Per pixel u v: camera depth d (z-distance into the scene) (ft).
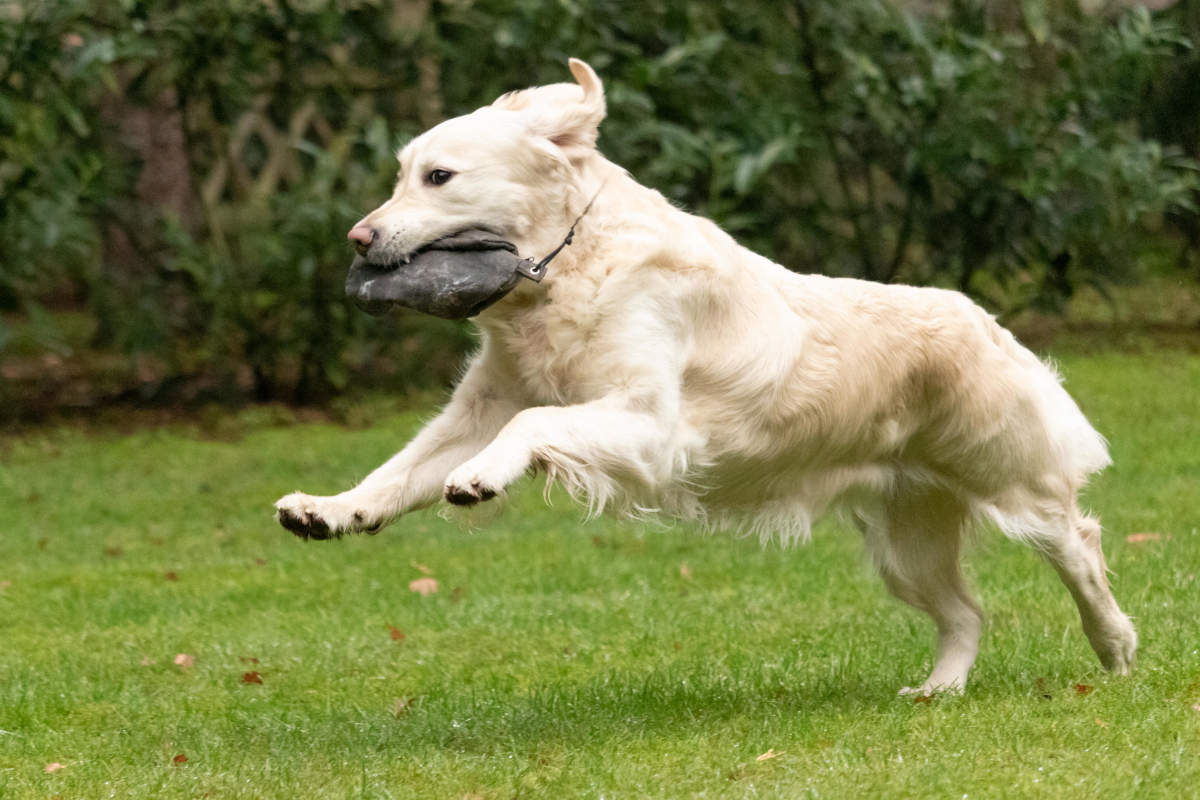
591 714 27.53
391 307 24.99
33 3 68.64
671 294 25.49
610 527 52.13
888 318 27.96
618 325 25.16
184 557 49.60
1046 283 83.66
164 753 26.45
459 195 24.86
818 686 29.50
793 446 26.99
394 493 26.02
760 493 27.43
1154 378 76.07
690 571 43.96
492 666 33.58
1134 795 21.09
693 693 29.01
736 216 78.74
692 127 78.28
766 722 26.14
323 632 37.58
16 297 76.02
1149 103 87.30
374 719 28.53
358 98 82.07
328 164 75.31
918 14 86.99
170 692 31.96
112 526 54.90
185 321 82.38
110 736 27.96
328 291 76.43
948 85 76.33
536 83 76.74
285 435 71.82
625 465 24.61
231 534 53.01
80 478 63.46
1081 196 80.18
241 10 74.33
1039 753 23.16
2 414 77.51
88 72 69.31
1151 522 47.34
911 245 87.66
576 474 24.22
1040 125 78.64
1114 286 96.12
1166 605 35.47
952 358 28.12
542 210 25.31
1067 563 29.12
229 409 77.56
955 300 28.89
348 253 75.36
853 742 24.39
